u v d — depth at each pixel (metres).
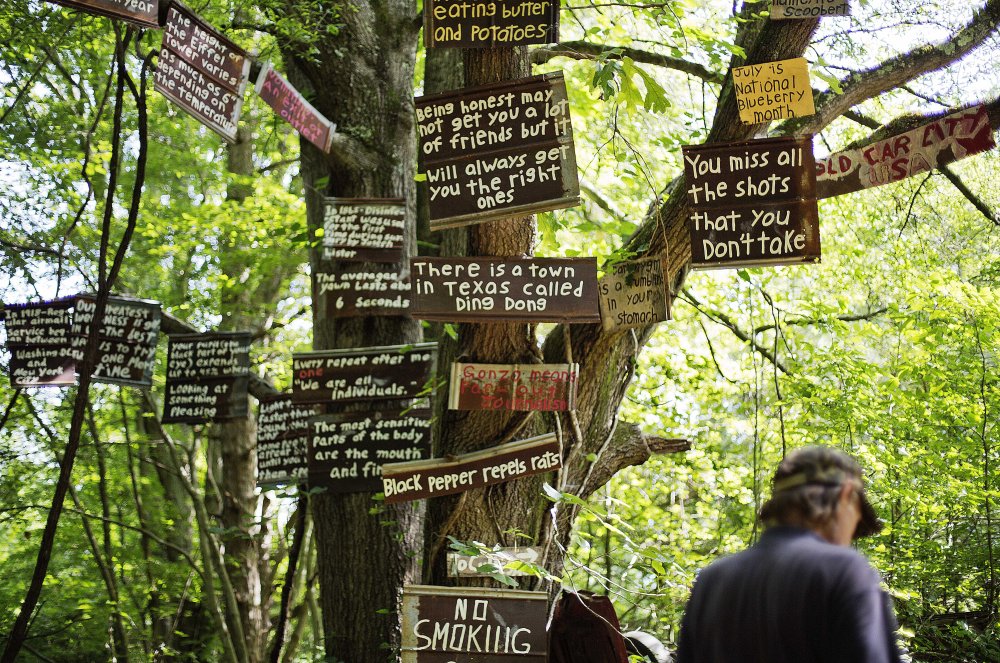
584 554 10.85
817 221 4.85
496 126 4.83
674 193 5.59
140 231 12.80
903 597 7.09
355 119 8.32
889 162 5.15
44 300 9.02
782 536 2.44
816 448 2.61
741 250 4.88
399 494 5.50
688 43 6.72
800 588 2.28
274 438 8.74
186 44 5.56
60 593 13.48
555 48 7.41
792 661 2.25
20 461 12.33
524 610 5.05
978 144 5.09
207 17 8.21
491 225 5.00
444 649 4.99
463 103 4.84
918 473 9.19
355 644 7.70
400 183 8.32
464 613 5.03
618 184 10.24
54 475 12.99
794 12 4.76
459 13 4.65
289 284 15.83
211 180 14.99
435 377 6.08
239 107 5.70
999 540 8.95
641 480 11.78
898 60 5.65
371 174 8.26
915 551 8.68
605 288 5.43
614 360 6.09
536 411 5.78
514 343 5.43
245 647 11.09
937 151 5.12
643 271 5.41
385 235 8.00
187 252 15.05
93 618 12.88
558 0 4.63
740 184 4.90
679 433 11.13
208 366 9.02
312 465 7.69
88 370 6.68
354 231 7.97
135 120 14.48
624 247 5.78
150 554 13.75
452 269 4.96
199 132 15.16
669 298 5.51
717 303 11.05
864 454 9.05
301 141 8.73
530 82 4.82
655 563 5.19
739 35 6.22
